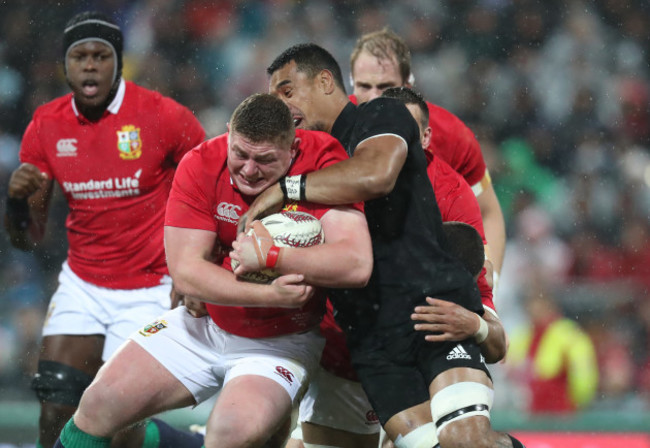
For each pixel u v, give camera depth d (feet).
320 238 44.32
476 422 43.55
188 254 45.29
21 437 81.00
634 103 153.38
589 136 149.18
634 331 113.09
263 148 42.98
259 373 45.39
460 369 44.96
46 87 142.10
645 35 159.33
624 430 83.71
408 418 45.50
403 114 46.70
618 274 132.26
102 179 63.10
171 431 62.08
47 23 144.56
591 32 157.69
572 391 102.73
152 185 63.93
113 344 63.41
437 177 53.98
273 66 52.11
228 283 43.96
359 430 54.24
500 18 157.07
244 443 43.06
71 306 63.72
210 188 45.44
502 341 48.96
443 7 157.69
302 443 57.31
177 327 47.57
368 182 43.42
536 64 154.71
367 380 47.14
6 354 110.63
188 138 63.93
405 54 68.33
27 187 61.41
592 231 137.39
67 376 62.28
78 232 64.34
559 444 81.92
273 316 46.50
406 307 46.32
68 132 63.21
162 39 149.18
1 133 138.82
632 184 143.33
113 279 63.87
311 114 51.31
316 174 44.09
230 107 146.72
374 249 46.91
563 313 114.83
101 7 148.25
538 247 131.03
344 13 156.04
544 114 150.71
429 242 46.75
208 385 47.57
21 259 119.85
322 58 51.42
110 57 62.34
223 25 151.02
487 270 54.75
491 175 142.20
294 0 154.71
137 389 45.47
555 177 144.56
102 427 45.19
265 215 44.60
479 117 150.20
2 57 142.31
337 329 51.72
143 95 63.93
